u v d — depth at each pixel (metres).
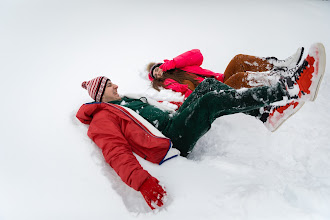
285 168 1.55
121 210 1.36
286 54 3.21
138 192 1.47
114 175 1.56
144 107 1.86
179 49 3.60
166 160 1.62
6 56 3.73
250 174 1.48
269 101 1.42
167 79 2.51
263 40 3.64
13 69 3.34
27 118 2.25
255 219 1.25
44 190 1.49
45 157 1.71
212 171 1.53
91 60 3.48
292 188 1.36
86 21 4.95
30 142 1.90
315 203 1.30
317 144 1.68
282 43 3.50
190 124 1.60
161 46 3.73
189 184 1.45
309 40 3.51
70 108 2.31
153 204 1.37
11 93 2.76
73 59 3.55
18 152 1.81
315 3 5.02
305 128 1.84
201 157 1.79
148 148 1.58
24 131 2.05
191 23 4.49
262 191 1.34
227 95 1.49
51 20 5.09
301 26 3.99
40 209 1.39
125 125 1.64
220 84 1.75
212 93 1.54
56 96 2.62
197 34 4.03
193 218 1.29
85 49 3.84
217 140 1.87
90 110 1.71
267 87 1.43
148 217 1.32
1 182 1.57
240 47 3.50
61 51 3.82
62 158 1.67
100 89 1.90
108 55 3.59
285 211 1.26
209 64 3.15
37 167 1.65
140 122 1.67
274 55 3.22
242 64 2.23
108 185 1.48
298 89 1.48
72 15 5.29
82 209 1.37
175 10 5.20
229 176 1.48
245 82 1.98
